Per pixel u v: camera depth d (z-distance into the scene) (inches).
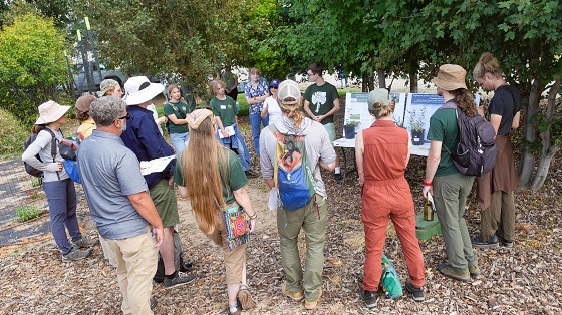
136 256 108.5
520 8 124.0
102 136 104.6
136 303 110.0
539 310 111.7
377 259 118.3
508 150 138.8
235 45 417.7
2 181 351.6
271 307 126.3
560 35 128.9
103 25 394.6
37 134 171.0
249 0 416.5
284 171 109.2
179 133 253.8
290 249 124.4
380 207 114.5
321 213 119.0
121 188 103.1
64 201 174.1
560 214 164.1
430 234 157.6
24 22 573.9
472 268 130.8
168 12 400.2
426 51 194.2
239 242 115.0
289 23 445.1
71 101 560.1
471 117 118.0
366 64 217.8
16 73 534.9
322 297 129.0
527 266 132.4
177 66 418.9
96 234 203.9
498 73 137.3
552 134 171.3
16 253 191.5
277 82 251.8
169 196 135.7
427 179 125.0
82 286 154.9
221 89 253.6
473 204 182.4
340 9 217.3
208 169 107.3
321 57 260.1
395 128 113.5
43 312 138.7
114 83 152.4
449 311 115.8
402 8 185.2
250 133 406.9
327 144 116.3
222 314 126.3
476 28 163.3
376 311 119.3
